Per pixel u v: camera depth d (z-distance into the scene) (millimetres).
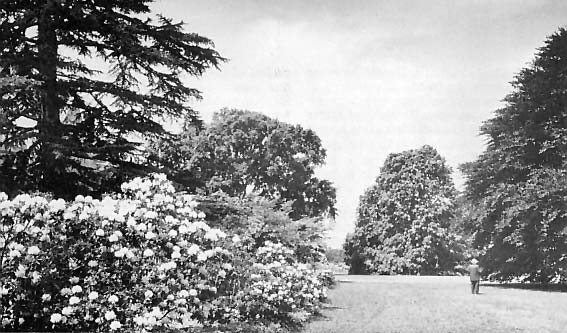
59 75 14672
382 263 58625
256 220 19203
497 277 32438
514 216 28609
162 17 15953
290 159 43719
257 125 42156
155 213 9656
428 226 57250
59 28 15070
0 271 8898
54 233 9227
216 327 10656
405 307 17219
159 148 18359
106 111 15359
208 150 37719
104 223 9305
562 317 14688
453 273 57625
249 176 42125
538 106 29906
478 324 13211
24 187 13570
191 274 9969
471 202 33031
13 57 13727
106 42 15406
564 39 29609
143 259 9406
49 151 13477
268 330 11359
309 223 25953
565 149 28797
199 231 10203
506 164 30625
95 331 9117
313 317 14102
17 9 14609
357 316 14562
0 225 8953
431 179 60344
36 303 9070
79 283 9273
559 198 27141
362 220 62812
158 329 9352
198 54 15906
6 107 13711
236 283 11211
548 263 29281
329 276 26719
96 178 14836
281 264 14297
